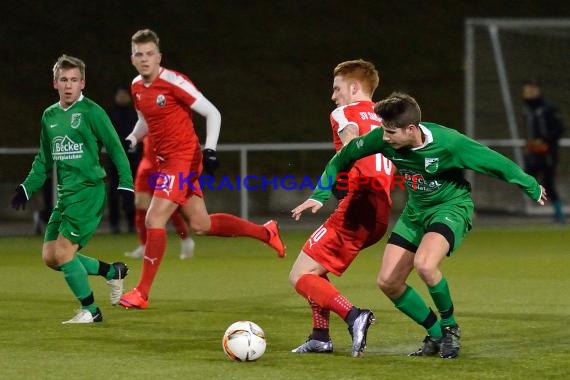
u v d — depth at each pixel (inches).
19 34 2810.0
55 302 1019.9
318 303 701.9
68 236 859.4
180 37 2883.9
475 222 2066.9
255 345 684.7
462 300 1018.7
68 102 858.1
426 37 2938.0
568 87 2373.3
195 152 982.4
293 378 634.8
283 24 2960.1
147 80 964.0
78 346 758.5
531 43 2380.7
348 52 2903.5
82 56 2780.5
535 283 1160.2
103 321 889.5
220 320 895.7
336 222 711.7
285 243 1702.8
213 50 2874.0
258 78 2815.0
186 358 705.6
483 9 2960.1
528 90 1966.0
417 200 693.3
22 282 1199.6
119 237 1812.3
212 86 2780.5
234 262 1422.2
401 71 2859.3
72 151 858.1
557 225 1988.2
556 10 2923.2
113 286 954.7
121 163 871.1
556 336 800.3
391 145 671.1
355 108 729.6
